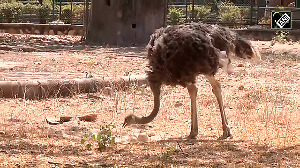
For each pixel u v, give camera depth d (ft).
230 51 55.77
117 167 43.62
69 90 79.66
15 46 138.92
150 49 54.08
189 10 205.77
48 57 118.93
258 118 67.05
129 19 152.25
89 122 64.54
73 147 51.11
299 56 129.90
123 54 128.36
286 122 64.90
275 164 46.01
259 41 164.96
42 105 73.87
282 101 78.43
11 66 101.19
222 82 94.17
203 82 93.20
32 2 230.89
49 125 62.34
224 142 54.29
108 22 153.48
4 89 76.48
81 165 44.65
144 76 86.02
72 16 203.72
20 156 47.29
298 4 208.23
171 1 226.17
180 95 81.71
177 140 55.26
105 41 153.79
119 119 66.39
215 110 72.28
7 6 210.18
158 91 53.16
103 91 80.28
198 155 48.55
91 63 108.88
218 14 208.13
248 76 100.78
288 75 102.63
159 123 64.64
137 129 61.31
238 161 46.50
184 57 51.78
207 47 52.21
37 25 188.96
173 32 52.85
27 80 80.53
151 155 48.19
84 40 161.68
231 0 237.25
